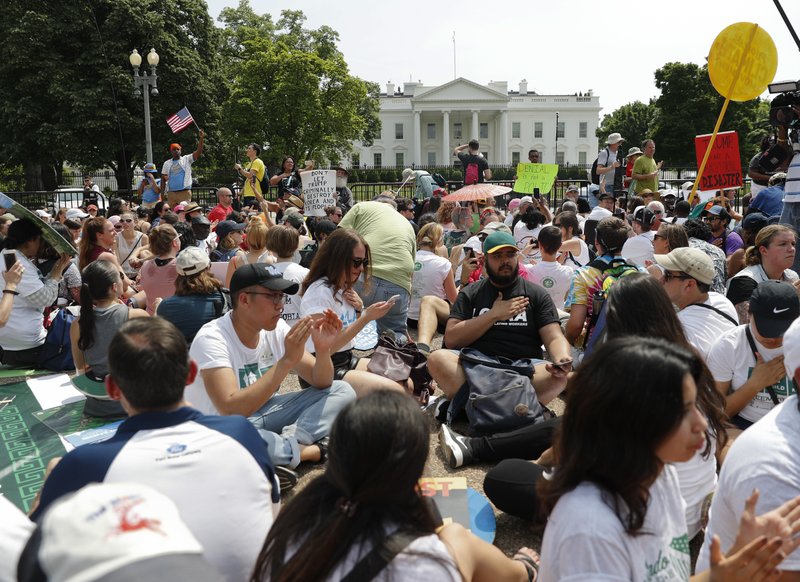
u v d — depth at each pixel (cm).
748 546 178
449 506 369
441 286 720
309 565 170
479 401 440
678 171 2264
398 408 183
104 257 753
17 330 615
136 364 232
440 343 687
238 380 385
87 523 112
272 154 4606
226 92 4009
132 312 561
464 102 8250
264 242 685
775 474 207
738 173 991
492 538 345
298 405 427
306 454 412
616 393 181
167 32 3534
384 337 534
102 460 223
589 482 189
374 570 168
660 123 4697
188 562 111
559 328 487
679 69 4597
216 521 224
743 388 351
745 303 495
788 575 198
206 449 231
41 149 3369
